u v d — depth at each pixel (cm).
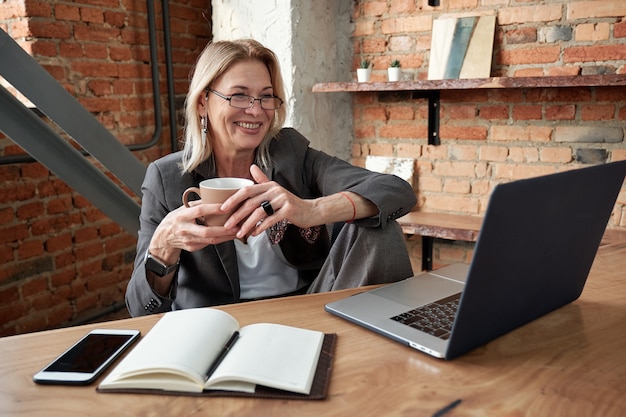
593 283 104
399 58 267
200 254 129
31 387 67
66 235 244
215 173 139
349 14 278
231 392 64
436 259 277
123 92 265
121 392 65
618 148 225
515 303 77
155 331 75
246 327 80
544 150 241
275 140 150
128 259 278
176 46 295
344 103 288
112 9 255
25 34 222
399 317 85
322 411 60
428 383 66
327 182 141
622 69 218
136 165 207
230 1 266
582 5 222
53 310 241
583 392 64
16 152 219
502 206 63
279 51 253
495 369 70
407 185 131
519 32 237
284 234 141
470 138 258
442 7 252
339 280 127
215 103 135
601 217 85
